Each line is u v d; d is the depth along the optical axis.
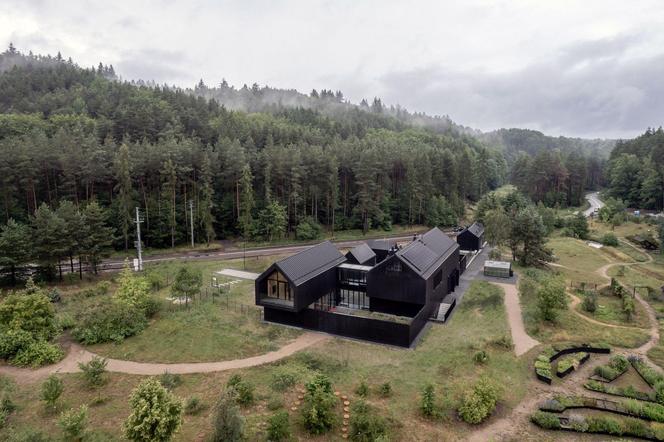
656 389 26.44
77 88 135.75
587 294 44.78
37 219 49.00
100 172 68.12
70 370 29.17
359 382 27.20
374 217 91.00
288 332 36.09
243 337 34.59
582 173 124.62
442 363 29.98
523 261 61.31
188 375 28.36
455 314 41.25
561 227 92.38
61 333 34.69
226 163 79.12
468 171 113.44
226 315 39.66
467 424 23.23
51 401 23.45
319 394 22.92
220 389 26.34
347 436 21.83
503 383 27.52
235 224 80.44
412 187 94.81
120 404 24.61
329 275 41.81
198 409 23.83
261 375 28.25
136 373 28.69
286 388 26.06
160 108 114.69
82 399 25.28
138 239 56.03
